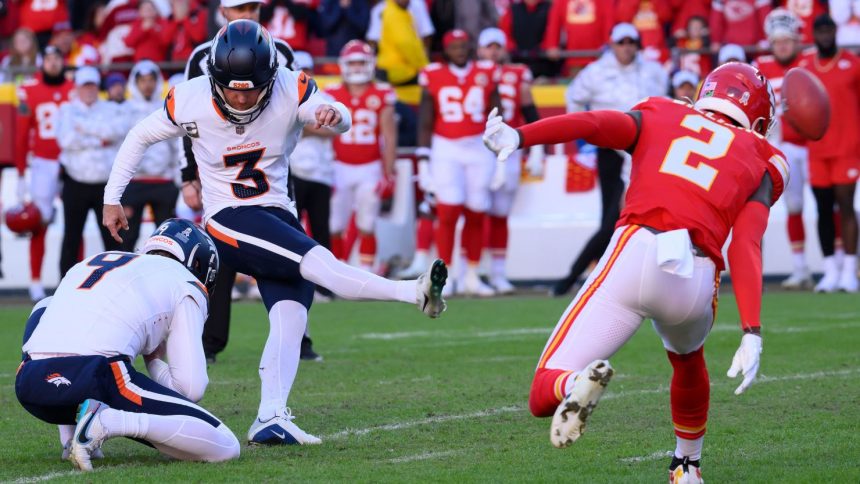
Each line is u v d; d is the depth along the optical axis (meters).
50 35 44.69
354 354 24.44
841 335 26.17
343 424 16.94
